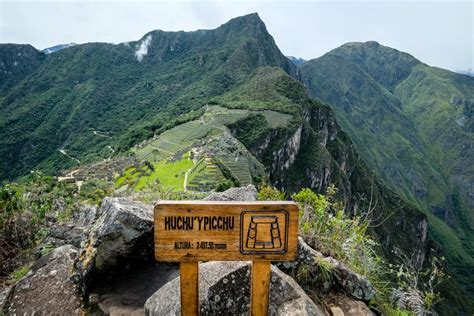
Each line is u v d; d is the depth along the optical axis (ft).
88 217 22.79
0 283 15.83
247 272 10.39
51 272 14.17
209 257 8.17
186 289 8.44
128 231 13.24
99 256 12.98
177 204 7.95
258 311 8.57
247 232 8.13
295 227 8.16
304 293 10.79
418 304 13.09
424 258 284.61
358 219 16.55
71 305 12.60
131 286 13.23
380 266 15.70
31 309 12.78
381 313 12.39
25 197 29.55
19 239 19.58
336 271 12.69
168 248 8.10
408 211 345.72
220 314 9.93
